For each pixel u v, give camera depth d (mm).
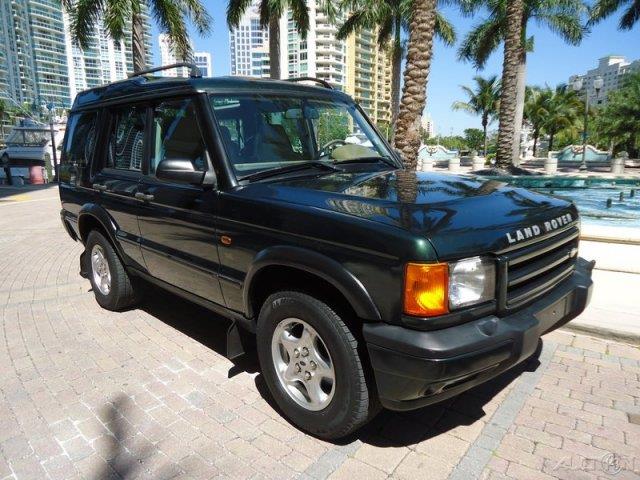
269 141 3600
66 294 5816
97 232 4980
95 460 2820
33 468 2762
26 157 31328
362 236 2484
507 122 21547
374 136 4359
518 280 2641
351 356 2623
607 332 4191
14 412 3309
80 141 5207
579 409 3238
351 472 2688
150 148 4000
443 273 2322
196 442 2965
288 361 3045
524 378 3631
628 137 43781
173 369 3873
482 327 2439
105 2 18391
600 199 12664
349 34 29016
